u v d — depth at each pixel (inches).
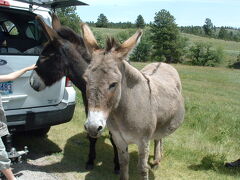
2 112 87.2
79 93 213.6
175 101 96.8
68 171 106.0
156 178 106.3
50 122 109.4
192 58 1477.6
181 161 120.7
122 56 67.7
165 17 1483.8
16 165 106.4
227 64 1477.6
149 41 1422.2
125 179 89.7
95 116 63.5
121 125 78.3
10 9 105.3
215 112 197.8
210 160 117.3
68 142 130.6
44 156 116.0
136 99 76.8
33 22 116.0
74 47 101.7
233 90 420.5
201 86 431.8
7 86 100.7
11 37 119.7
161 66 112.7
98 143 133.1
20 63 102.2
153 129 83.4
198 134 150.0
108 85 64.6
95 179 102.0
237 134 156.3
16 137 132.6
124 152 86.4
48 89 108.9
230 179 107.3
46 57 100.5
